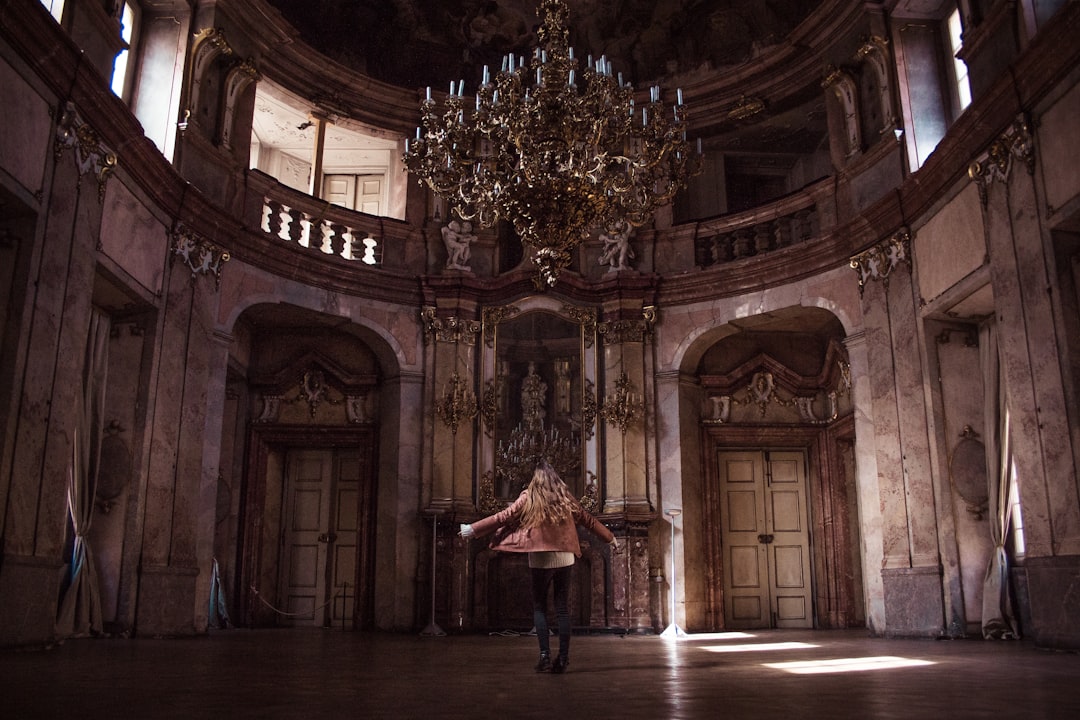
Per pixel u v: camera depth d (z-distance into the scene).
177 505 11.78
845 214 13.98
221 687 4.97
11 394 8.28
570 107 8.80
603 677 5.84
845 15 14.17
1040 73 9.21
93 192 9.87
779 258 14.57
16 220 8.70
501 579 15.26
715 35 17.00
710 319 15.63
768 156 17.78
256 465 15.74
